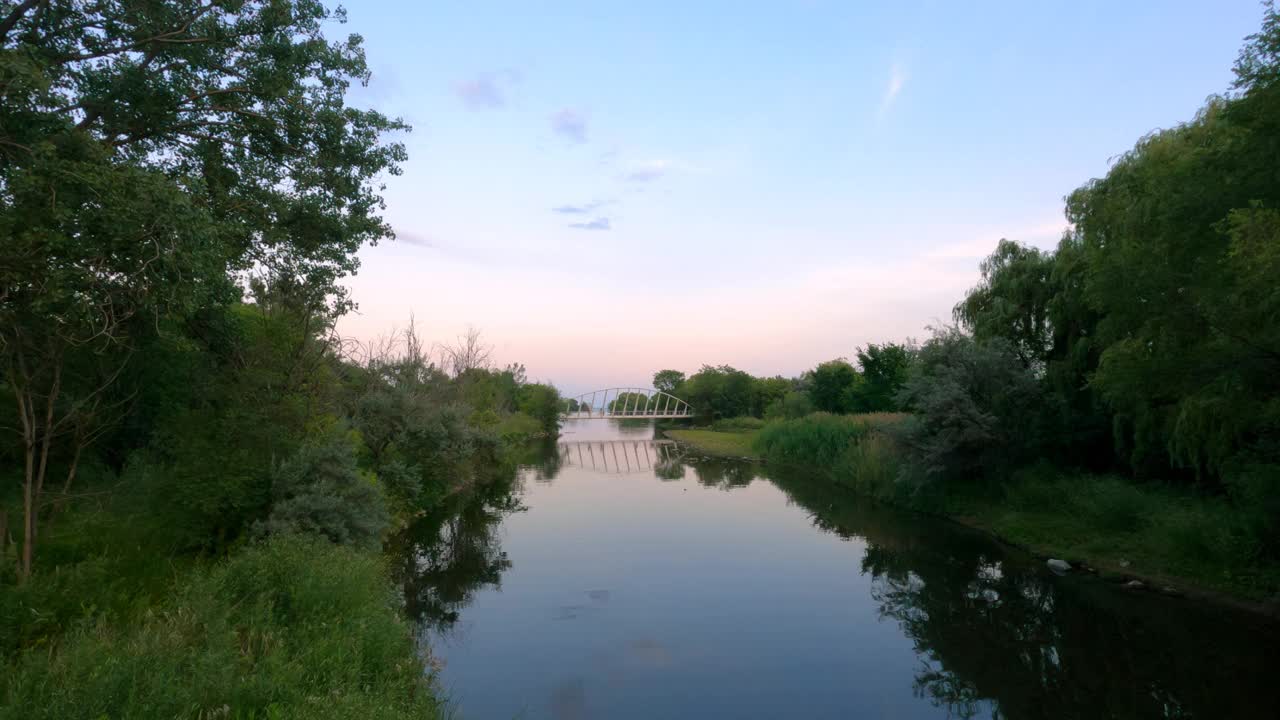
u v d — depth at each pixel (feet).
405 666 24.30
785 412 169.58
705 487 89.10
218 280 29.78
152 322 29.07
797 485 90.53
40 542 26.86
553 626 35.01
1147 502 48.16
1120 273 36.68
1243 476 38.29
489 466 94.38
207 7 33.01
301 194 39.14
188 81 34.45
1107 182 52.65
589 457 139.85
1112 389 39.11
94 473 35.68
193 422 35.35
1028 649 31.76
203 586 23.41
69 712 14.24
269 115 37.55
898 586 42.11
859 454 84.28
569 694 26.99
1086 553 46.37
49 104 23.73
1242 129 30.68
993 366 60.95
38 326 24.54
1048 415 60.49
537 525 61.87
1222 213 30.32
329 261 42.65
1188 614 35.14
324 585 26.66
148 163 33.37
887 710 25.90
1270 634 31.83
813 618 36.35
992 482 63.05
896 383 123.54
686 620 35.81
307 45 36.78
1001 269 70.28
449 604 38.63
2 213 21.88
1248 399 33.45
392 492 58.18
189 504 32.27
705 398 264.11
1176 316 33.63
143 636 18.45
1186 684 27.43
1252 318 29.43
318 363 44.86
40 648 19.15
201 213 25.46
